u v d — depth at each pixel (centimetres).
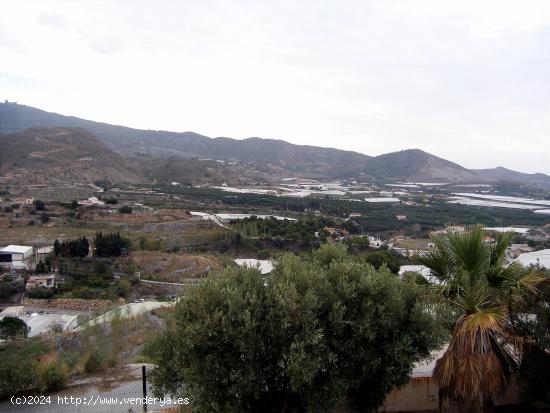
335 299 769
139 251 6325
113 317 1770
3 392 1109
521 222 11112
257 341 725
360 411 828
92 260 5794
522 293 825
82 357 1340
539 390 882
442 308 794
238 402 725
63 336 1670
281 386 775
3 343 1689
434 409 938
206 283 798
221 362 727
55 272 5484
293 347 704
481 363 729
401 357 755
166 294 5053
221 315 725
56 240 5956
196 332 720
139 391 1131
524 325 881
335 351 764
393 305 765
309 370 708
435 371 792
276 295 735
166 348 838
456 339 754
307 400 754
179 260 5925
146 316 1986
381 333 770
